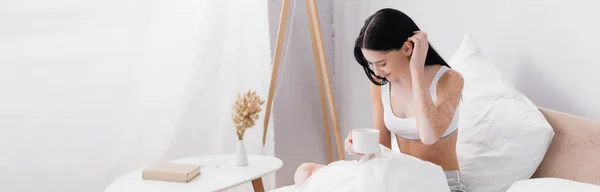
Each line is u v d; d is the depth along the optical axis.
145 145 2.15
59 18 1.94
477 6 1.75
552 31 1.51
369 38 1.29
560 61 1.50
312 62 2.55
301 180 1.58
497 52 1.70
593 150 1.26
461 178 1.38
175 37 2.16
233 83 2.32
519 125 1.39
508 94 1.47
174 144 2.21
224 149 2.34
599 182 1.20
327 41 2.55
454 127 1.37
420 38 1.27
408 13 2.09
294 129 2.50
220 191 1.59
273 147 2.43
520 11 1.60
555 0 1.49
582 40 1.43
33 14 1.90
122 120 2.09
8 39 1.87
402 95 1.41
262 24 2.35
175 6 2.14
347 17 2.44
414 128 1.37
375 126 1.55
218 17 2.25
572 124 1.35
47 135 1.96
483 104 1.50
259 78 2.38
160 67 2.14
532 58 1.58
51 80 1.95
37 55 1.92
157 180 1.66
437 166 1.28
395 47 1.29
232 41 2.30
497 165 1.40
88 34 2.00
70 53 1.97
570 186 1.10
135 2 2.07
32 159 1.94
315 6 2.18
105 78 2.04
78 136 2.01
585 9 1.41
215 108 2.30
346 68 2.49
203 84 2.25
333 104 2.23
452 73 1.34
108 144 2.07
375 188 1.21
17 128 1.90
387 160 1.25
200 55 2.22
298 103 2.51
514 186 1.21
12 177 1.91
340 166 1.37
